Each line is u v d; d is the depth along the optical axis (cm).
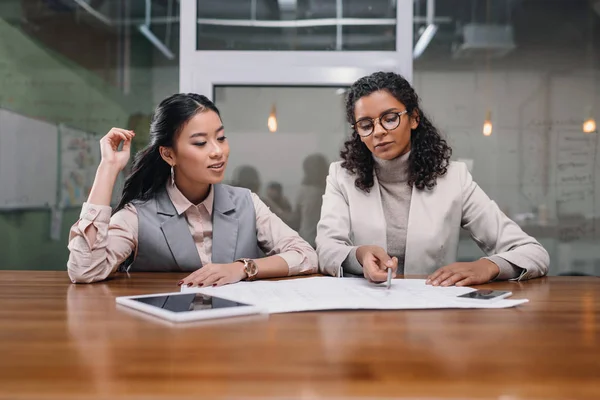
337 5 246
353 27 246
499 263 124
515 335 66
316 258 145
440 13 261
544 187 259
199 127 145
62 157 264
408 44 242
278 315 78
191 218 156
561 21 259
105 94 264
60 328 70
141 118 263
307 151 238
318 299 90
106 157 134
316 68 237
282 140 238
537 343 62
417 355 56
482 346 61
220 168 148
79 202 264
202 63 239
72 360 54
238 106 239
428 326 71
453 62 260
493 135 259
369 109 150
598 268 258
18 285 116
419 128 161
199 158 145
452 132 260
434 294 97
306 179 238
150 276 133
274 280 123
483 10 260
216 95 240
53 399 43
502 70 260
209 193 158
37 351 58
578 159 258
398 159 161
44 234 265
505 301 89
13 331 68
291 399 43
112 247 136
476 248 256
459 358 55
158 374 49
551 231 259
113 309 84
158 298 89
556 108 259
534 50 259
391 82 150
